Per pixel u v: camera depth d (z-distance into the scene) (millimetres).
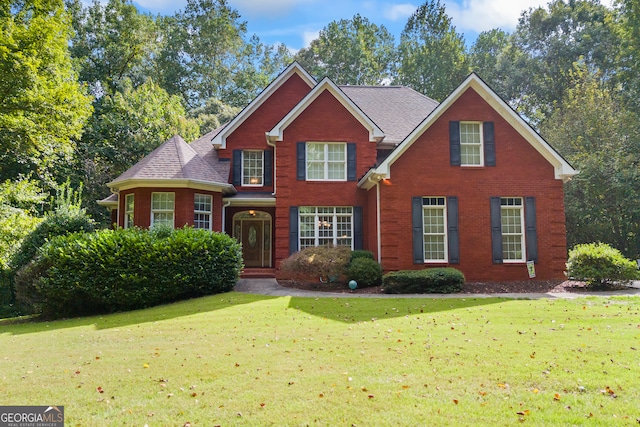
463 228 17531
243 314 11445
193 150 20688
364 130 20109
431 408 4934
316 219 19734
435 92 43094
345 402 5160
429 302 12805
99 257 14312
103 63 39312
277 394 5488
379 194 17625
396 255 17250
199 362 7094
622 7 32750
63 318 14422
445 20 46688
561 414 4711
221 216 19906
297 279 18359
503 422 4531
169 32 47688
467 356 6988
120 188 18984
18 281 15109
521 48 45719
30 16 22984
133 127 32188
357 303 12805
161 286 14703
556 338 8109
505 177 17781
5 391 5930
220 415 4879
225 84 50000
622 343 7629
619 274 15266
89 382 6238
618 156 26406
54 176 30156
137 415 4945
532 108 42312
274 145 21172
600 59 39500
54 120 20922
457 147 17812
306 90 22625
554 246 17625
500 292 15164
